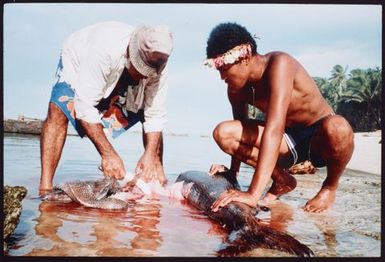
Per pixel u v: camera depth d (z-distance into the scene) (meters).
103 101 2.69
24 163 3.55
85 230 1.90
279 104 2.21
